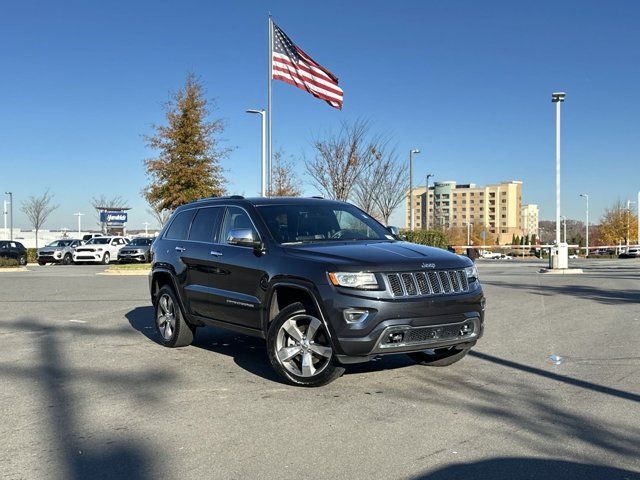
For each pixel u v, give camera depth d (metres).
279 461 4.21
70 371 6.87
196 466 4.14
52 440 4.67
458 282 6.08
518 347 8.12
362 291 5.65
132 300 14.02
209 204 7.96
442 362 6.89
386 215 30.84
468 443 4.52
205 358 7.55
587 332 9.27
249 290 6.68
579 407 5.40
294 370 6.11
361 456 4.29
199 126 28.16
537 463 4.14
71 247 39.00
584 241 105.00
